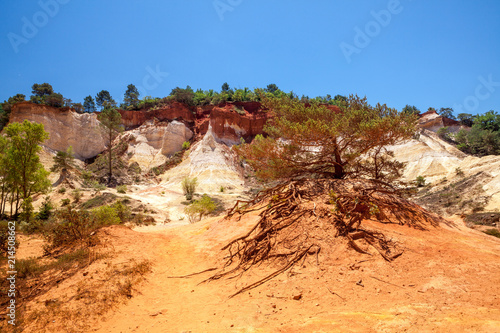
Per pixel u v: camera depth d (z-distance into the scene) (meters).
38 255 11.02
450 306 5.52
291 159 17.31
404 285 6.86
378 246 8.94
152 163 90.62
